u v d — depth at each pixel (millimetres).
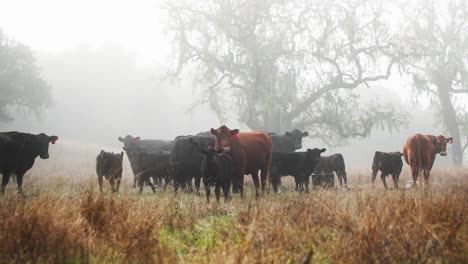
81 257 4512
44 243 4570
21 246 4496
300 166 14492
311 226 5930
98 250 4758
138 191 13805
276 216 6289
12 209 5879
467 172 22828
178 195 11344
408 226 5082
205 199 11219
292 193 13586
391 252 4578
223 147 11469
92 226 5426
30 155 13086
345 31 31266
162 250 4637
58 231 4758
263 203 7953
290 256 4426
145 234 5117
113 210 6117
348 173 22859
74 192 10789
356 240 4742
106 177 12594
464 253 4730
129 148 16859
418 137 14281
